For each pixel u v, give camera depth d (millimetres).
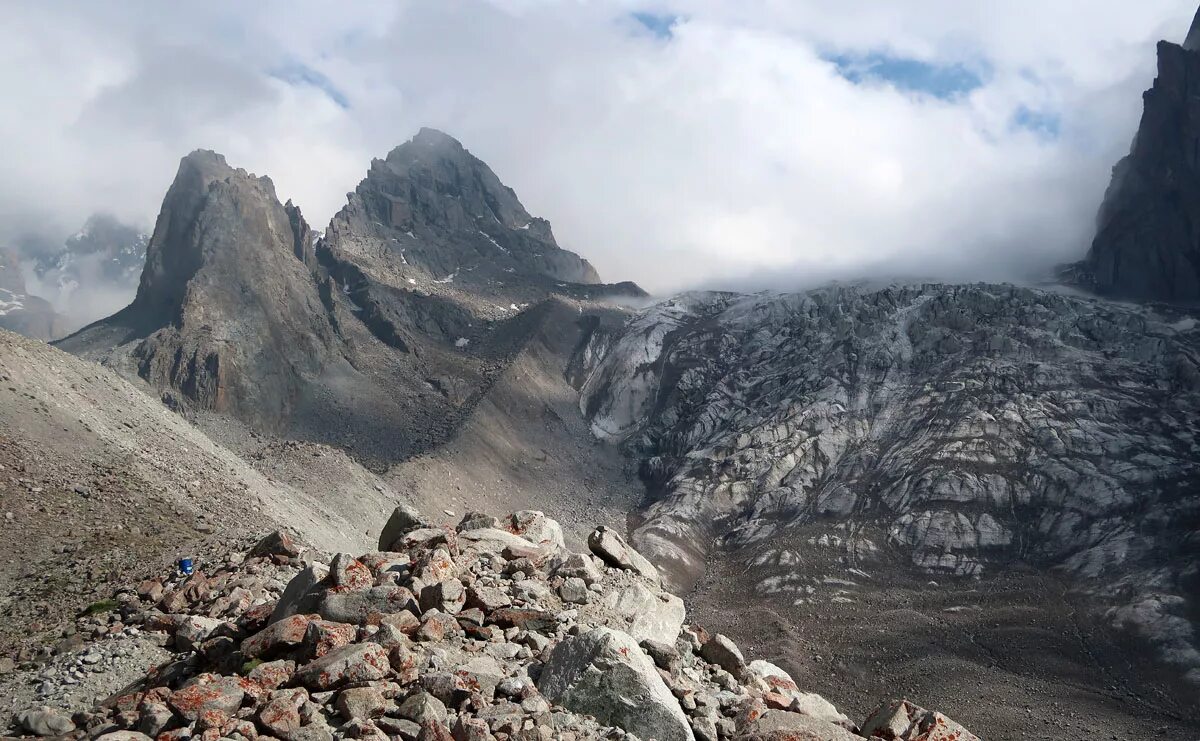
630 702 22656
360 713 21016
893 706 26094
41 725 24906
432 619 25859
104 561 61438
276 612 28688
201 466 110125
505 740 20234
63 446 90062
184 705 21484
